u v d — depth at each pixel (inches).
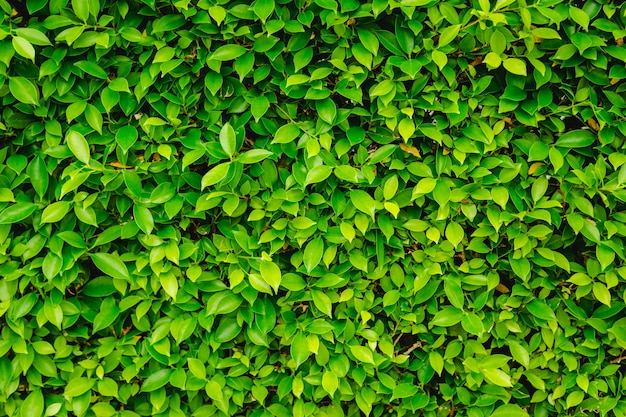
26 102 63.5
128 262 70.6
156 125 66.6
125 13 65.7
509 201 72.3
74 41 64.1
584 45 64.0
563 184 70.8
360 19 67.7
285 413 73.5
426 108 67.1
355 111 68.2
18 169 65.6
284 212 71.2
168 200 67.3
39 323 66.7
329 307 69.6
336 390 75.2
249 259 69.5
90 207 68.0
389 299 72.1
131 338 72.2
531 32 64.7
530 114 68.0
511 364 79.7
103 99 64.5
